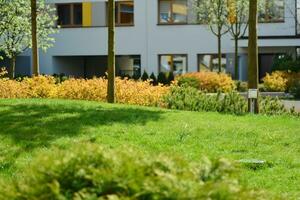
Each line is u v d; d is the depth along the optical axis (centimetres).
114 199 404
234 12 3675
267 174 953
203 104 1870
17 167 934
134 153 469
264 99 1872
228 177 475
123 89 2062
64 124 1288
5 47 3612
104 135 1201
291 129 1358
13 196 435
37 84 2169
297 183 898
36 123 1288
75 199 412
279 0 4000
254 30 1764
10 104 1616
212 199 424
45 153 469
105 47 4325
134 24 4281
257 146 1173
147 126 1309
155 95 2045
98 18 4325
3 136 1152
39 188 430
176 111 1598
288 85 3198
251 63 1778
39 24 3725
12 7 3509
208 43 4153
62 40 4375
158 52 4247
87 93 2125
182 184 425
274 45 3856
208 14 3719
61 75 3747
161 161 455
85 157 451
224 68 4116
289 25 3988
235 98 1858
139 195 414
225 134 1262
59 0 4344
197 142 1184
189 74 3219
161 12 4241
